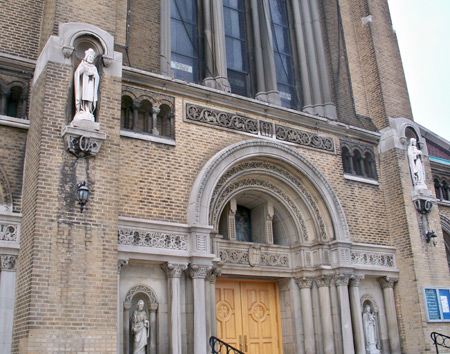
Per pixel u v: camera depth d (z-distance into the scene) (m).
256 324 14.91
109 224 10.91
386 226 17.08
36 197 10.28
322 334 14.59
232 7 17.56
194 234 12.54
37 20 12.95
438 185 19.78
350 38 19.69
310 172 15.38
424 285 16.20
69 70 11.53
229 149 13.80
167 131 13.57
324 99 17.55
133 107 13.12
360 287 15.90
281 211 15.79
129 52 14.01
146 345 11.70
